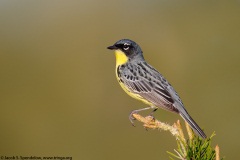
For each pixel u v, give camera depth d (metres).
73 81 15.91
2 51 16.75
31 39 17.09
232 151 14.76
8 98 15.84
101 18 17.27
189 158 5.82
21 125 15.24
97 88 15.59
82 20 17.28
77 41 16.88
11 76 16.27
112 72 15.91
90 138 14.77
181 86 15.93
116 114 14.98
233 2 17.72
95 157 14.48
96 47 16.72
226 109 15.36
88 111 15.21
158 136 14.16
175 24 17.45
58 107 15.48
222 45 16.94
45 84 16.08
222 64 16.38
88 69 16.12
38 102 15.66
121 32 17.20
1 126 15.19
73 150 14.65
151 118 6.51
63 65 16.31
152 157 14.14
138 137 14.37
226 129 15.04
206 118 15.32
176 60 16.50
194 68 16.25
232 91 15.72
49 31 17.23
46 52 16.75
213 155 5.85
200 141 5.98
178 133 6.21
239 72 16.08
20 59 16.61
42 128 15.17
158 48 16.86
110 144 14.54
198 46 16.83
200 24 17.48
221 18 17.55
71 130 14.98
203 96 15.70
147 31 17.20
